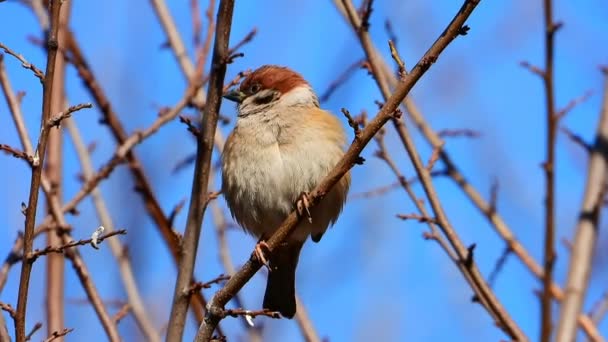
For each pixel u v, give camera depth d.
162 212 10.11
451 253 8.98
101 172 9.77
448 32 6.79
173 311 7.44
